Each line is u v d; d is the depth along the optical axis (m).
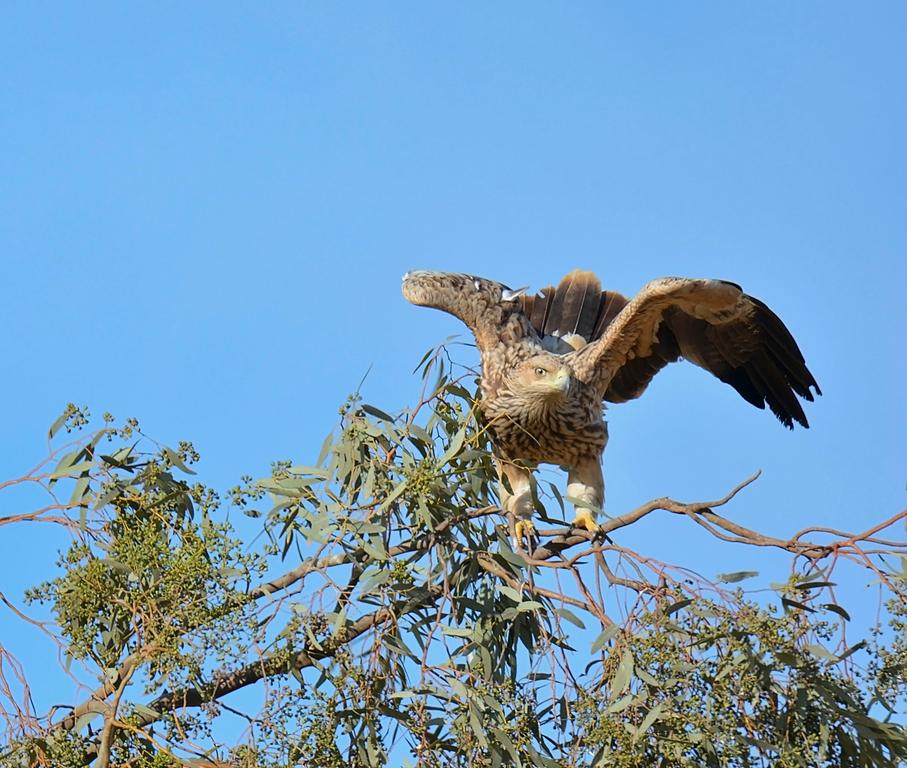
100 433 10.77
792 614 9.12
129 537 9.91
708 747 9.02
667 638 9.25
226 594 9.64
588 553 10.33
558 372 14.98
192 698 10.70
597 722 9.34
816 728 9.34
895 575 9.55
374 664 10.12
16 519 10.60
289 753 9.52
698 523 10.99
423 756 9.62
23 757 9.74
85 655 9.95
